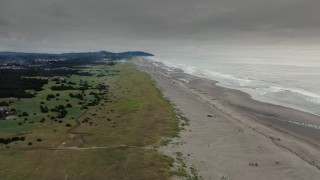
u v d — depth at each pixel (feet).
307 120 265.75
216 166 173.17
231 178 159.22
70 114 294.25
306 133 230.48
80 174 164.86
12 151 199.52
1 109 309.22
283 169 169.68
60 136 228.63
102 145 207.72
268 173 165.17
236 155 189.06
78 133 236.43
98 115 288.71
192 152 193.77
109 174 162.40
